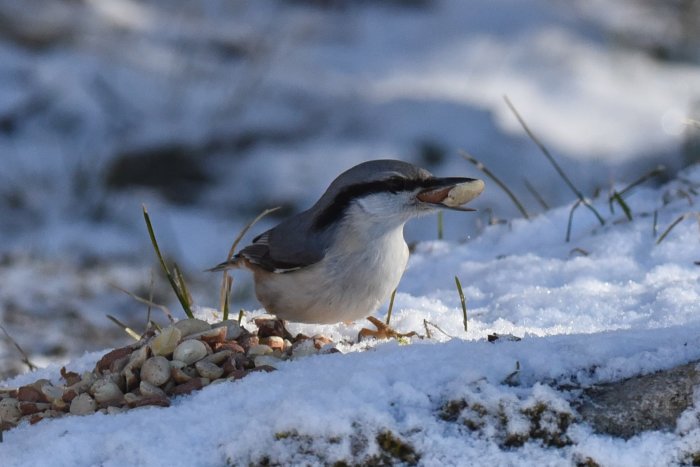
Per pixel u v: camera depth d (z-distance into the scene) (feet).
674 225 29.76
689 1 81.05
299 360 21.11
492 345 19.94
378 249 25.07
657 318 24.25
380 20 80.79
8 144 60.44
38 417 21.44
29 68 65.62
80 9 74.13
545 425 17.76
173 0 80.02
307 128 63.72
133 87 65.31
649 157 62.23
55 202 56.08
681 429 17.63
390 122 63.57
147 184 59.06
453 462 17.61
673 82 73.20
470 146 61.36
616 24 80.79
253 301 43.62
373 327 26.30
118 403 21.01
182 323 22.54
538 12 81.10
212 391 19.99
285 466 17.79
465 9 81.61
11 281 43.57
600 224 32.32
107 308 42.19
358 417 17.85
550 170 60.23
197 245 52.80
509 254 31.89
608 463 17.37
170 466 18.04
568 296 26.25
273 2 82.23
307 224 25.40
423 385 18.67
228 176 59.21
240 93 66.08
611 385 18.47
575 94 69.26
